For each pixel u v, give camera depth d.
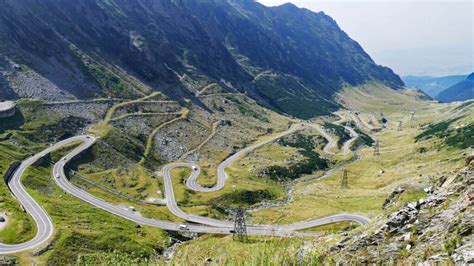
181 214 163.25
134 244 123.88
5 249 105.56
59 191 159.62
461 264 17.95
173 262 22.52
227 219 163.75
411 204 25.72
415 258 21.53
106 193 172.62
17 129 199.12
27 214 126.31
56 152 191.12
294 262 19.00
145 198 177.38
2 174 152.62
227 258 19.94
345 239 27.28
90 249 114.44
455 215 21.86
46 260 103.62
